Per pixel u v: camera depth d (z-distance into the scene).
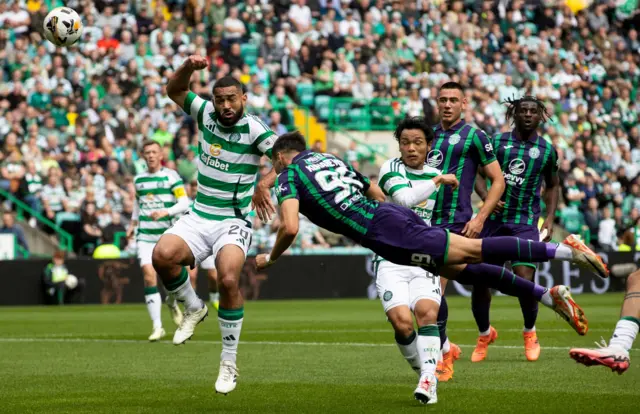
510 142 16.67
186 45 43.38
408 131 12.28
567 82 50.31
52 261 34.22
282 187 10.90
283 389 12.24
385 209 10.86
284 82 44.88
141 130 39.59
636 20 54.97
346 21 48.03
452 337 19.98
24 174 36.91
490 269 11.22
